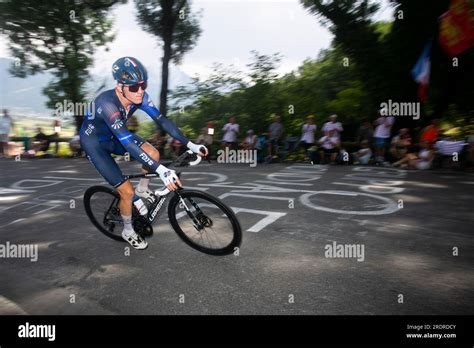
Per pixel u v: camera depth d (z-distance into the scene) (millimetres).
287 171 7531
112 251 3217
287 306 2277
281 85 13906
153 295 2447
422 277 2629
